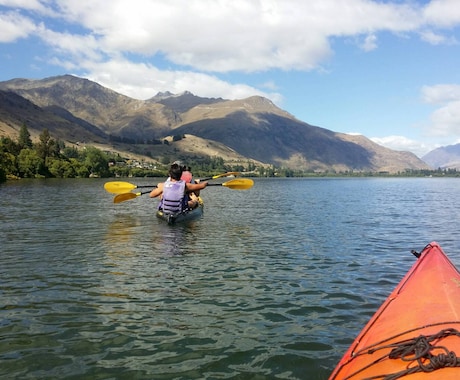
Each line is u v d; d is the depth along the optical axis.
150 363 1.61
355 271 3.07
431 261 2.09
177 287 2.56
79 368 1.56
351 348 1.38
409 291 1.74
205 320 2.04
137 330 1.91
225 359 1.66
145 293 2.43
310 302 2.34
